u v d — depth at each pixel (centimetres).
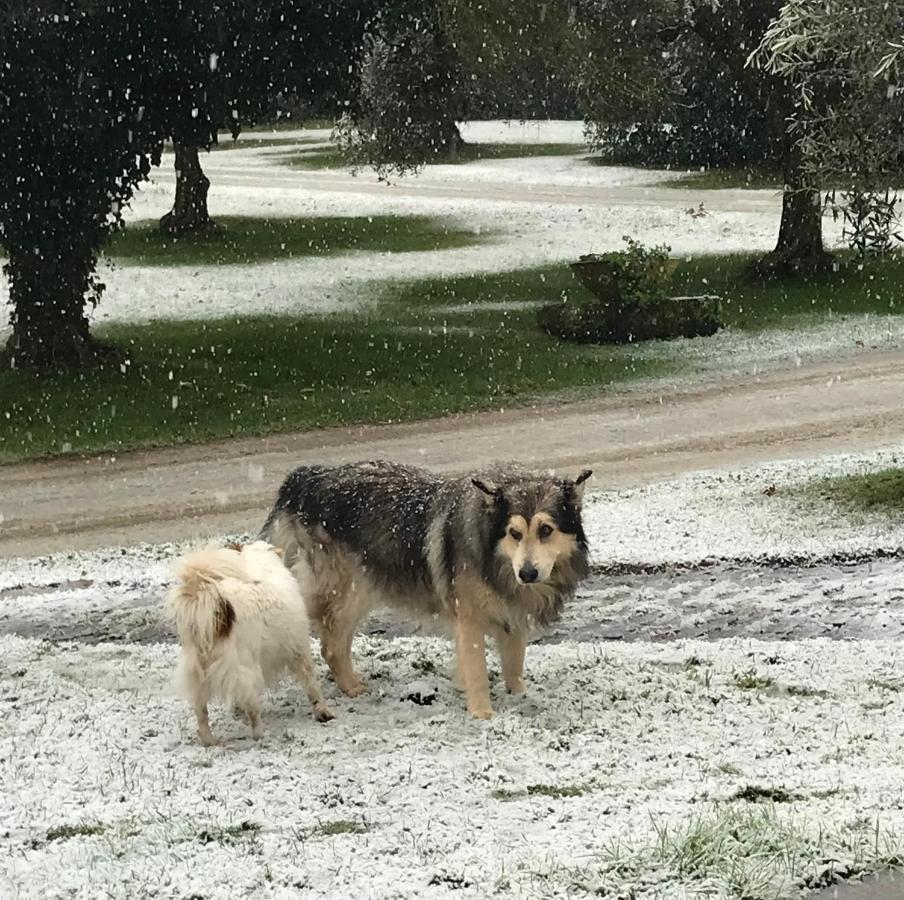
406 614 845
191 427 2084
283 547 863
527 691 846
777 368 2473
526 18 2403
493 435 2042
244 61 2281
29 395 2275
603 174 5597
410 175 5700
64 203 2355
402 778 665
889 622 1048
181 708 816
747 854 534
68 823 612
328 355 2605
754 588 1173
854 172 1496
